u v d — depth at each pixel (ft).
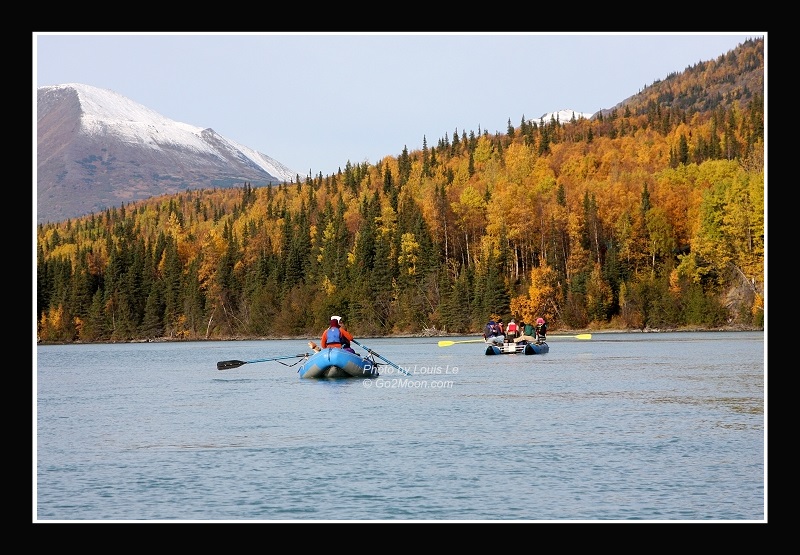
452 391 156.35
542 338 290.35
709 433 108.68
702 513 75.77
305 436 109.29
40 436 113.39
